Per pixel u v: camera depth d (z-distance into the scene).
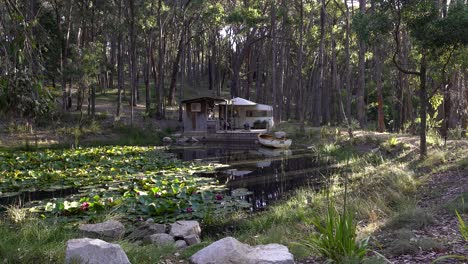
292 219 8.45
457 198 8.28
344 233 4.76
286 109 46.12
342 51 42.94
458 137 19.89
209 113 34.00
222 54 54.50
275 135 27.08
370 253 5.29
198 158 20.77
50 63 25.12
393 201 9.35
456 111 24.25
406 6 13.24
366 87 41.84
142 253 5.57
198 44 53.34
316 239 5.18
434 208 7.69
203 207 9.99
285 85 50.19
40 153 18.70
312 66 45.72
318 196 10.40
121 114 34.31
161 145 27.58
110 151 20.73
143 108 38.16
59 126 26.25
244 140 29.84
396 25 13.95
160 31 35.62
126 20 33.47
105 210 9.34
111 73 45.16
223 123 33.72
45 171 14.77
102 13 38.62
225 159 20.22
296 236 6.73
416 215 6.87
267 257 4.72
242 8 37.28
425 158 14.88
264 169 16.91
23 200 10.62
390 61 27.59
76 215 9.01
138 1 34.22
